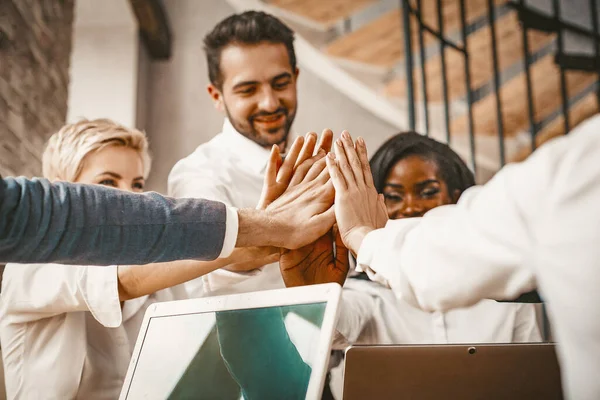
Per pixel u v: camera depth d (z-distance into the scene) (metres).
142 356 1.04
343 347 1.47
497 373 0.97
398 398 0.95
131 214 0.97
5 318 1.26
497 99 3.13
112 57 3.61
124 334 1.32
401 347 0.96
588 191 0.70
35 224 0.89
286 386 0.87
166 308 1.05
